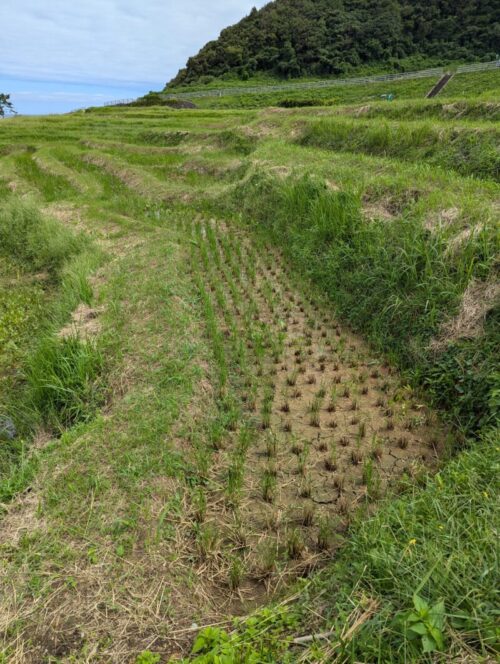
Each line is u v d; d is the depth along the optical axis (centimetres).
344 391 463
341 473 362
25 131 2520
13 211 1156
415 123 1115
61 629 244
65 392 465
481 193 643
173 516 315
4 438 437
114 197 1347
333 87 4156
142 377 464
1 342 639
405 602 220
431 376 458
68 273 789
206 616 255
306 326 590
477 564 227
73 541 294
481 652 192
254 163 1255
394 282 549
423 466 358
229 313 616
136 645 238
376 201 716
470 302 468
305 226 804
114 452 364
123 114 3166
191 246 857
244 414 429
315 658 210
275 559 292
